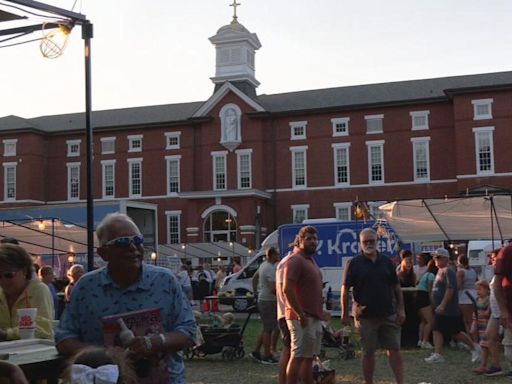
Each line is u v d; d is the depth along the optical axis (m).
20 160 60.69
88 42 10.27
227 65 58.19
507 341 10.33
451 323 12.29
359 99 55.47
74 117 66.00
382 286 8.70
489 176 49.31
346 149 54.09
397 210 19.47
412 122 52.78
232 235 54.28
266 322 12.60
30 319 5.11
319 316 8.29
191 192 54.47
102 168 60.56
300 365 8.22
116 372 3.11
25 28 8.27
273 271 12.52
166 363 3.78
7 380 3.24
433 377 10.70
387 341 8.78
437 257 12.66
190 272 32.28
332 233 24.47
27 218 25.84
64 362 4.01
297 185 55.06
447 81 56.00
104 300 3.84
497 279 8.02
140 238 3.88
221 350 13.10
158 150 59.03
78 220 25.91
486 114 49.97
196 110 60.53
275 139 55.81
